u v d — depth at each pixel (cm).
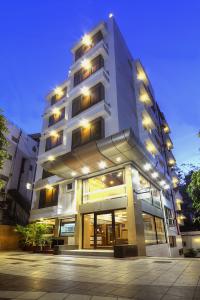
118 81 1958
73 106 2081
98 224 1625
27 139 2936
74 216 1639
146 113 2230
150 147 2200
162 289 447
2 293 436
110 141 1265
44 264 850
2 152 777
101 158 1388
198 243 2683
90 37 2398
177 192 2980
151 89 2959
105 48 2109
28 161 2844
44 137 2364
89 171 1583
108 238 1589
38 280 555
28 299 395
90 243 1523
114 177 1489
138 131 2103
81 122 1836
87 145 1354
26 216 2295
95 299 391
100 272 655
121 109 1814
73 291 446
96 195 1554
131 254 1120
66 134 2050
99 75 1919
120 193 1403
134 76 2481
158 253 1472
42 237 1573
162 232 1783
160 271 650
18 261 959
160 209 1839
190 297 391
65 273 648
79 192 1650
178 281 513
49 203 1928
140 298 392
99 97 1833
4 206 2230
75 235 1518
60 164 1510
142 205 1409
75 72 2312
